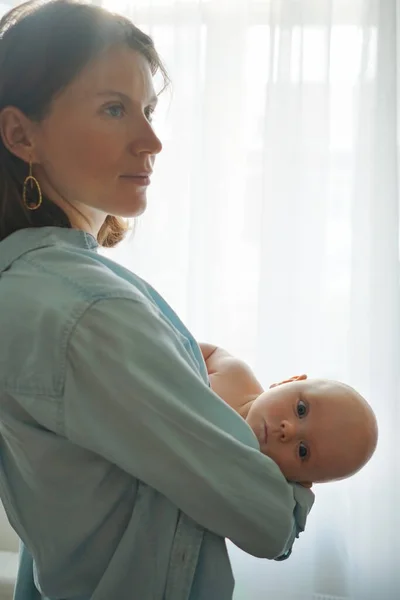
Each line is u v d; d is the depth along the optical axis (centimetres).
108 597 70
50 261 74
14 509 77
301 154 187
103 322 66
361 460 89
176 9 190
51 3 79
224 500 65
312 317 189
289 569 189
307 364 189
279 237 187
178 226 195
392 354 184
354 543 186
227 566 72
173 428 65
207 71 189
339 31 188
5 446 78
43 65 77
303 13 184
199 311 191
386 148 182
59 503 72
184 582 70
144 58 82
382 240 183
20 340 68
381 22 181
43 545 74
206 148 189
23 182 83
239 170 191
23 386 67
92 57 77
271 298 187
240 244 192
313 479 89
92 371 65
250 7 189
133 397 64
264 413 91
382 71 182
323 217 188
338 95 189
